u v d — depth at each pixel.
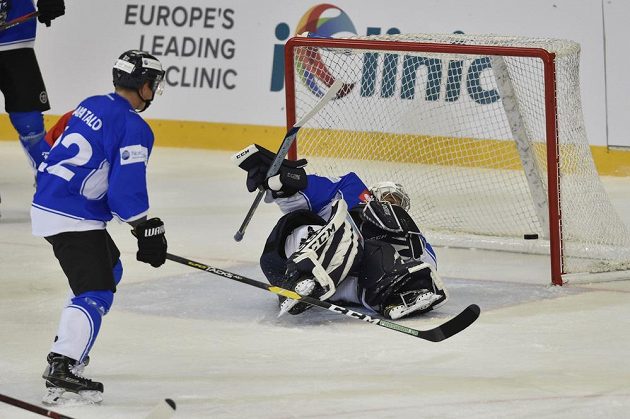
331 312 14.20
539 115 21.31
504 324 13.60
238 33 31.61
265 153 14.30
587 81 28.12
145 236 10.38
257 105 31.45
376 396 10.57
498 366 11.68
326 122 22.70
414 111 24.91
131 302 14.73
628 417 9.91
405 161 24.12
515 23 28.95
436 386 10.92
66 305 10.86
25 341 12.70
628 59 27.83
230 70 31.67
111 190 10.31
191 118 32.00
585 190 17.30
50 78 32.97
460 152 24.67
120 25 32.56
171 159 30.11
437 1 29.72
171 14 32.19
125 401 10.46
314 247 13.45
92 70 32.75
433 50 17.03
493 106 24.78
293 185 14.13
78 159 10.41
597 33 28.08
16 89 21.55
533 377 11.25
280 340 12.81
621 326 13.55
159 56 32.22
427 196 21.97
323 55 25.83
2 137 33.56
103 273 10.55
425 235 19.55
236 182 26.72
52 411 9.12
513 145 24.66
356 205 14.69
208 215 22.20
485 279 16.56
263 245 19.20
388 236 14.45
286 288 13.51
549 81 15.79
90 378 11.23
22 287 15.64
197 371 11.50
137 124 10.40
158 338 12.88
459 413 10.02
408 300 13.71
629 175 27.86
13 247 18.62
